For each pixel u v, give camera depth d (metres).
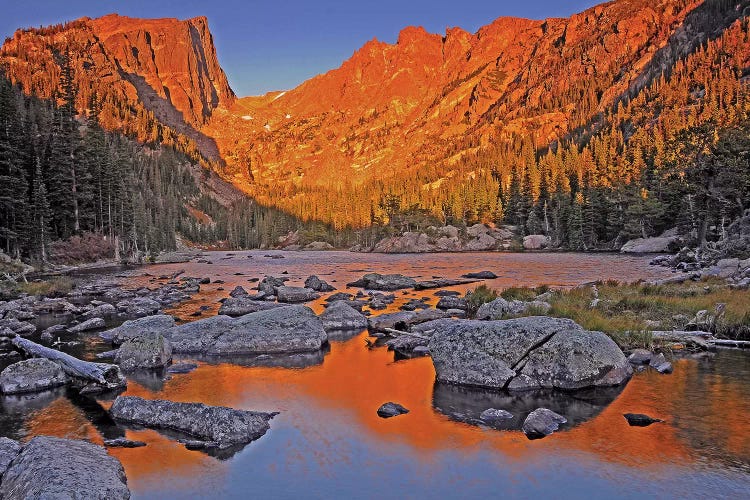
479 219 147.88
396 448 9.96
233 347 18.61
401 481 8.59
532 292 28.22
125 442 10.34
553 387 13.46
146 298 31.97
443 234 137.62
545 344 13.97
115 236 85.38
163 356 16.97
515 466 9.03
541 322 14.68
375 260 89.06
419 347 18.56
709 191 65.12
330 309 24.28
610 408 11.83
